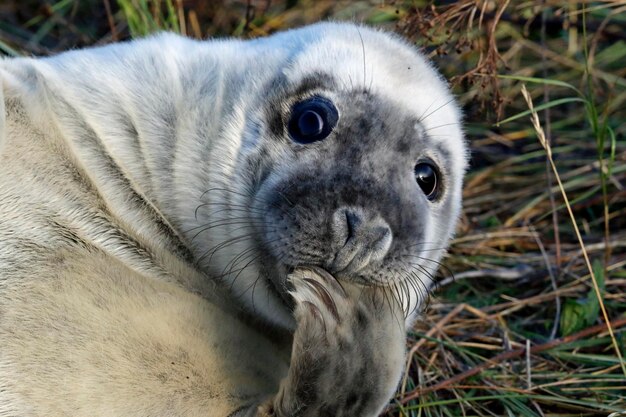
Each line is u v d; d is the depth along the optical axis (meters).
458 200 7.93
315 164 6.79
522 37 12.65
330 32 7.80
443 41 10.34
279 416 6.00
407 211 6.75
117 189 6.91
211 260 7.00
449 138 7.64
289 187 6.61
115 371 6.01
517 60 12.62
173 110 7.17
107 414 5.98
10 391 5.93
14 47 12.02
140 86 7.21
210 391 6.24
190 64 7.38
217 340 6.45
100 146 6.98
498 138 12.17
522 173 11.96
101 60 7.38
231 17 12.57
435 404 8.20
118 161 7.00
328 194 6.52
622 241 10.66
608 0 11.55
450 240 8.34
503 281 10.28
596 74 12.40
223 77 7.35
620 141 11.93
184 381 6.16
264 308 6.93
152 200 7.04
